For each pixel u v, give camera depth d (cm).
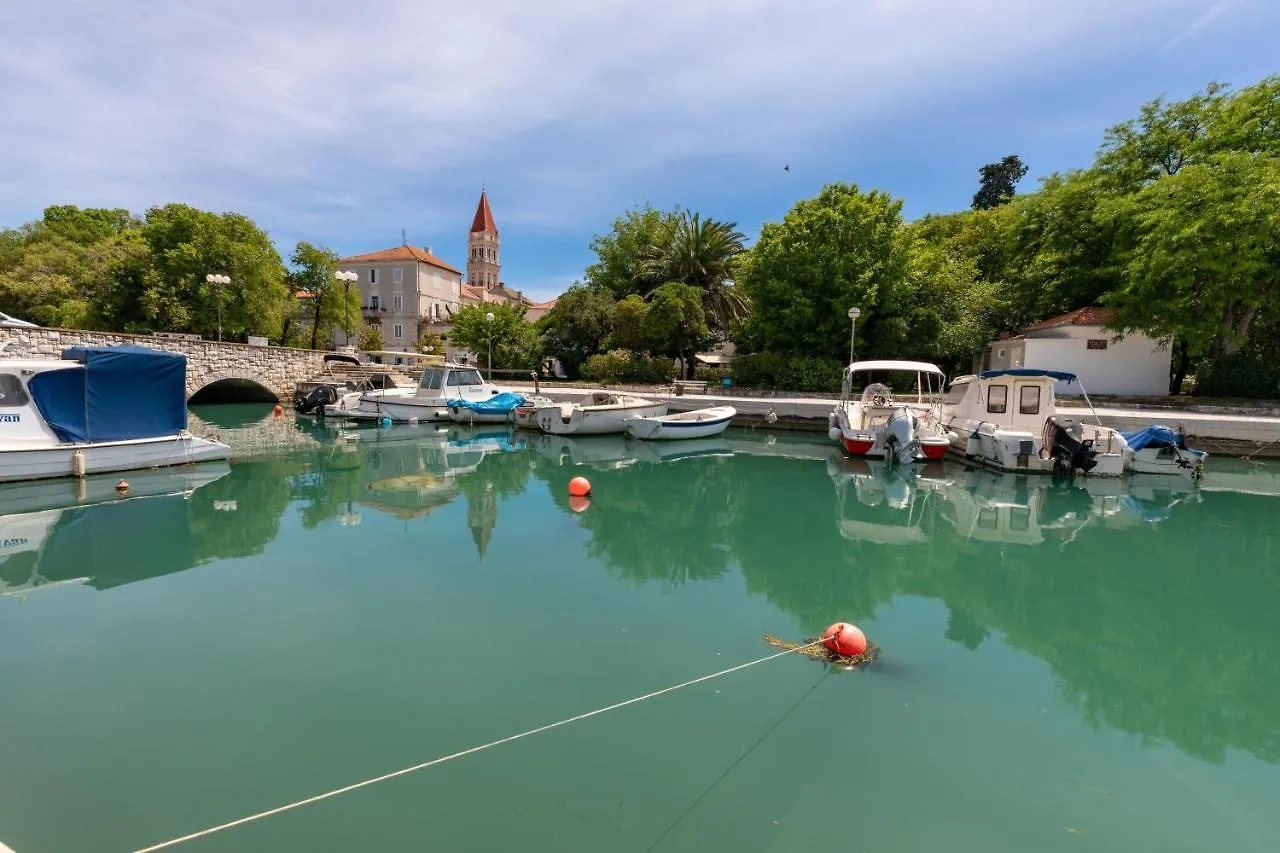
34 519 955
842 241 2438
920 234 3088
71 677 486
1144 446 1438
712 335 3203
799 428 2242
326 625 589
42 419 1151
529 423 2108
